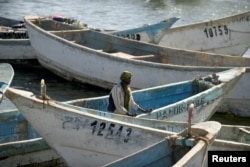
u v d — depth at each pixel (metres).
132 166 10.76
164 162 10.77
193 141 10.27
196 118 16.91
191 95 18.55
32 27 25.92
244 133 14.50
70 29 27.73
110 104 14.87
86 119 12.60
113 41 25.53
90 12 51.72
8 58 27.45
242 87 20.17
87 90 24.11
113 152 12.80
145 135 12.31
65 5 55.88
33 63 27.58
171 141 10.58
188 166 9.67
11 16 47.22
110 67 22.52
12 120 15.30
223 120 20.59
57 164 14.94
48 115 12.51
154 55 23.78
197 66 22.27
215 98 17.42
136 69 21.70
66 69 24.59
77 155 13.16
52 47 24.81
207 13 53.12
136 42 24.78
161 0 62.19
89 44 26.48
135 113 15.98
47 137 12.94
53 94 23.39
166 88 17.95
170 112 15.83
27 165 14.37
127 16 49.91
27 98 12.26
